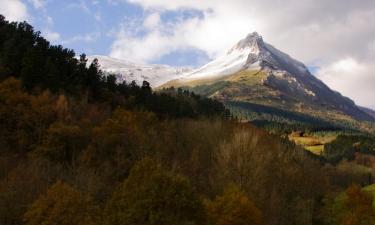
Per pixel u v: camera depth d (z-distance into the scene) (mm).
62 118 137125
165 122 161750
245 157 111000
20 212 70562
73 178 90438
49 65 164875
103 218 51375
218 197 75875
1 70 152500
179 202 48969
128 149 124062
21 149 121188
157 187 48938
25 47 175000
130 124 136375
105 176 98250
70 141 123500
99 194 83750
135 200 48719
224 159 113000
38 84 155625
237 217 73000
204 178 113125
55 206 64062
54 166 100875
